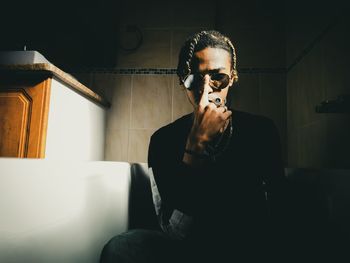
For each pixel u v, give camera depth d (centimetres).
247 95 205
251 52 209
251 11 213
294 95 189
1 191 58
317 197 85
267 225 79
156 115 209
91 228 80
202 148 78
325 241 80
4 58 151
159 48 215
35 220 62
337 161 129
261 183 88
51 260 65
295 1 191
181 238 78
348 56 119
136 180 121
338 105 112
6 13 201
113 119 211
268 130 93
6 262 57
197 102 93
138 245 82
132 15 218
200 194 78
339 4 128
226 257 74
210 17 214
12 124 133
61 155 147
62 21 207
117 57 216
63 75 142
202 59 88
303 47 174
